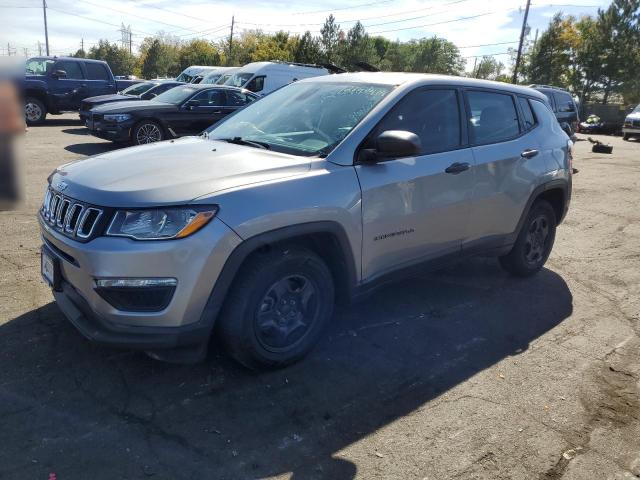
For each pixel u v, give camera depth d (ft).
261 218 9.48
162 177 9.74
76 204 9.56
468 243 14.15
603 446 9.34
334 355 11.75
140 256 8.74
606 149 55.06
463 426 9.62
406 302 14.82
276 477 8.16
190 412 9.49
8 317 12.29
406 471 8.45
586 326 13.99
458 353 12.19
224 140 12.85
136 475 7.98
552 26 148.05
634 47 140.36
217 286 9.30
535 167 15.65
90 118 39.70
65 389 9.88
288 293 10.61
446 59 260.21
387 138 10.74
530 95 16.74
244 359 10.24
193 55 205.57
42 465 8.03
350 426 9.43
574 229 23.79
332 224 10.53
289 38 185.57
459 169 13.16
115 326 9.05
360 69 17.66
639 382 11.44
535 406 10.37
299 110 13.15
